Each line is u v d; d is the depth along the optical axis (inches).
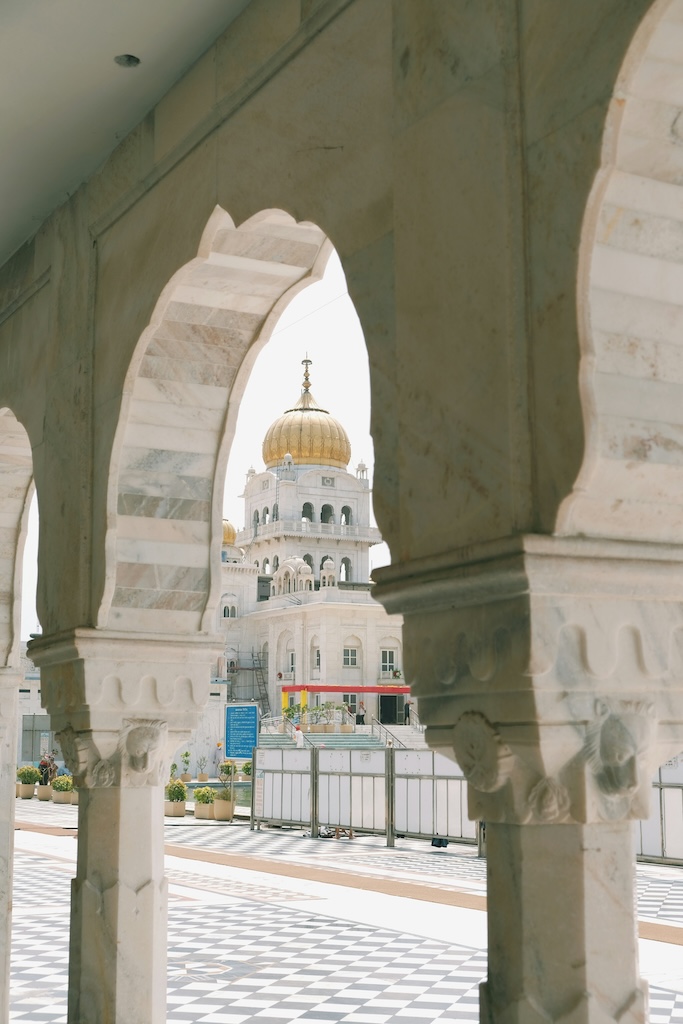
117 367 230.4
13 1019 306.3
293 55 177.8
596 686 124.3
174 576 235.1
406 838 860.6
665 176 121.1
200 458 238.8
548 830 128.0
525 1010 124.8
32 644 249.9
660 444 120.6
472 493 131.4
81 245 252.4
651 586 126.0
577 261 117.4
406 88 149.4
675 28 111.7
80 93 219.0
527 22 128.2
